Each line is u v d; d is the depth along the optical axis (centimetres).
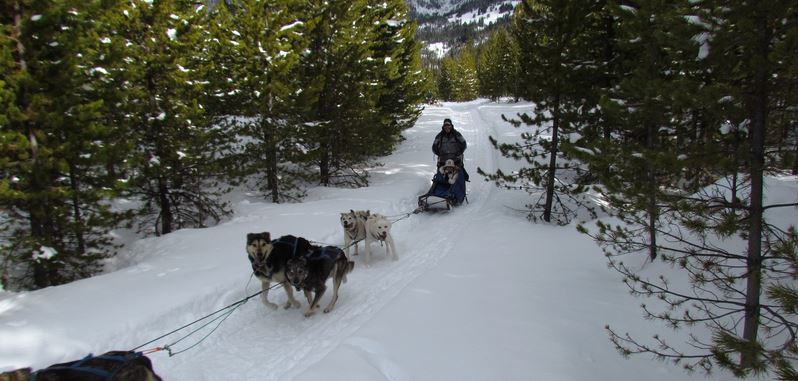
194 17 1143
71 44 712
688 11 352
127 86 968
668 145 473
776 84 327
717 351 313
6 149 657
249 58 1246
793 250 312
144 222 1256
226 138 1313
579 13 952
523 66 1082
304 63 1433
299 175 1496
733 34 324
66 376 343
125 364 363
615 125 894
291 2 1255
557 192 1254
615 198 531
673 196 402
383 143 1605
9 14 691
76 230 800
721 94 337
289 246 593
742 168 360
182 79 1088
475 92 7744
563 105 1046
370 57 1614
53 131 739
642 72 603
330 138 1460
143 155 937
